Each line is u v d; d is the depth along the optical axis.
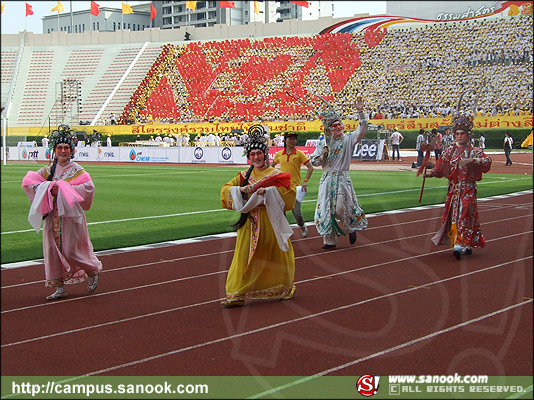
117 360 3.73
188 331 4.24
